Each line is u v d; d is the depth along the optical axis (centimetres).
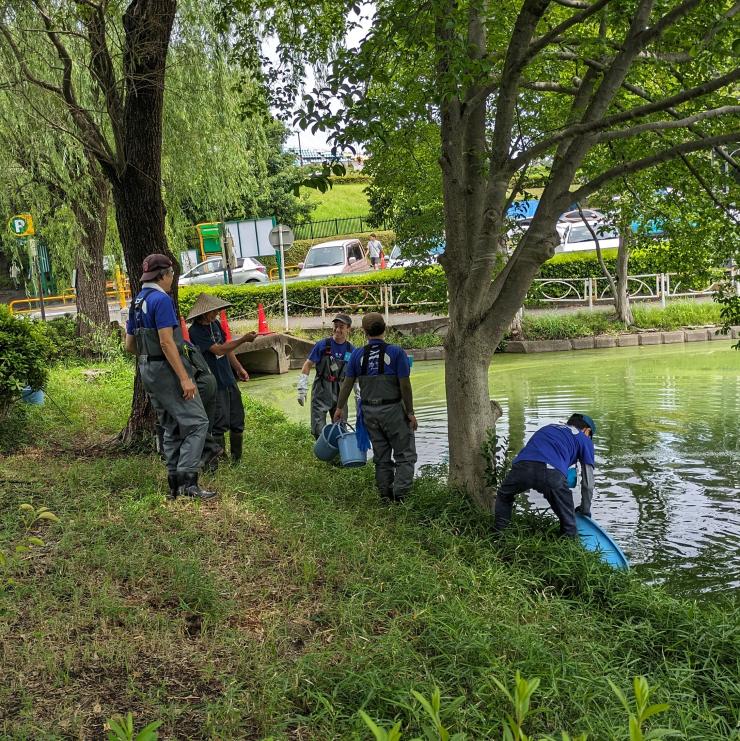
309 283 2702
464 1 762
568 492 664
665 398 1444
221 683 407
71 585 498
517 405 1430
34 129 1345
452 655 442
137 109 873
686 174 923
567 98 966
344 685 402
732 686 468
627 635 529
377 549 616
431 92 686
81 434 1036
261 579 541
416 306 2505
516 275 748
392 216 1277
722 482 938
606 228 1059
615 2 712
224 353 827
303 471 864
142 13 870
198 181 1848
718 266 974
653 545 754
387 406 755
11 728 352
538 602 553
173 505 674
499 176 750
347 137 659
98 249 1938
